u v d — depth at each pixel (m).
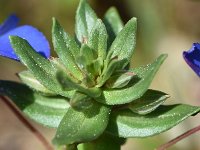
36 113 0.08
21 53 0.08
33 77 0.08
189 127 0.15
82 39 0.08
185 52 0.07
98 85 0.08
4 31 0.11
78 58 0.08
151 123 0.08
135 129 0.08
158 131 0.08
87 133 0.07
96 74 0.08
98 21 0.08
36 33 0.09
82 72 0.08
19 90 0.09
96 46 0.08
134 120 0.08
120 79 0.08
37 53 0.08
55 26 0.08
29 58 0.08
